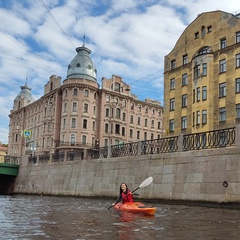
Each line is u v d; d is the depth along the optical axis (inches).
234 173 563.5
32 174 1285.7
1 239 289.7
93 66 2694.4
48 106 2792.8
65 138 2522.1
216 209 550.9
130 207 520.4
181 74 1734.7
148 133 3053.6
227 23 1514.5
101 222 398.6
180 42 1774.1
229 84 1459.2
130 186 780.0
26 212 523.5
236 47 1451.8
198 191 619.8
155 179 717.9
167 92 1809.8
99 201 796.0
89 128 2556.6
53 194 1098.1
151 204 666.2
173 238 296.2
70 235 311.0
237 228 350.3
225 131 615.2
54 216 464.1
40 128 2903.5
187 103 1669.5
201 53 1589.6
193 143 670.5
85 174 959.0
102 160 901.2
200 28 1649.9
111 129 2696.9
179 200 652.7
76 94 2556.6
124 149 846.5
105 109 2679.6
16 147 3299.7
